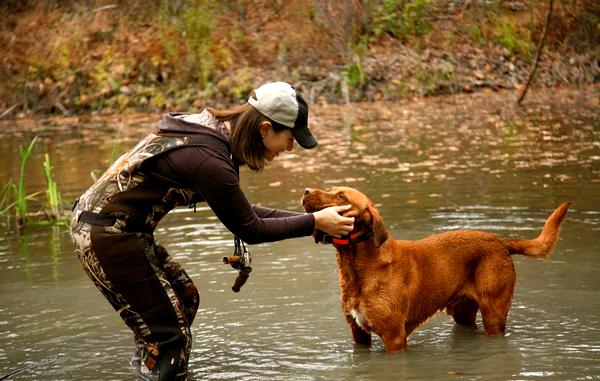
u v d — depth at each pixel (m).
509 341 6.45
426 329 7.03
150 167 5.36
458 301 6.87
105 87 23.97
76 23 26.81
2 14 27.64
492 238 6.91
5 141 19.08
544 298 7.46
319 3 25.95
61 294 8.06
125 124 21.03
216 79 23.86
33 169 15.12
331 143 16.75
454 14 26.88
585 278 7.94
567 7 26.66
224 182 5.29
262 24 26.02
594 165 13.00
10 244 10.06
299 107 5.46
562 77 25.03
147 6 27.14
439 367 5.91
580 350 6.12
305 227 5.69
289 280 8.28
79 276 8.63
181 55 24.61
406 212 10.53
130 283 5.43
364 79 23.66
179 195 5.50
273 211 6.39
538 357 6.00
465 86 24.16
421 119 19.55
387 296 6.30
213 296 7.84
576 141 15.39
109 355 6.43
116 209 5.39
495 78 24.64
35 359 6.39
